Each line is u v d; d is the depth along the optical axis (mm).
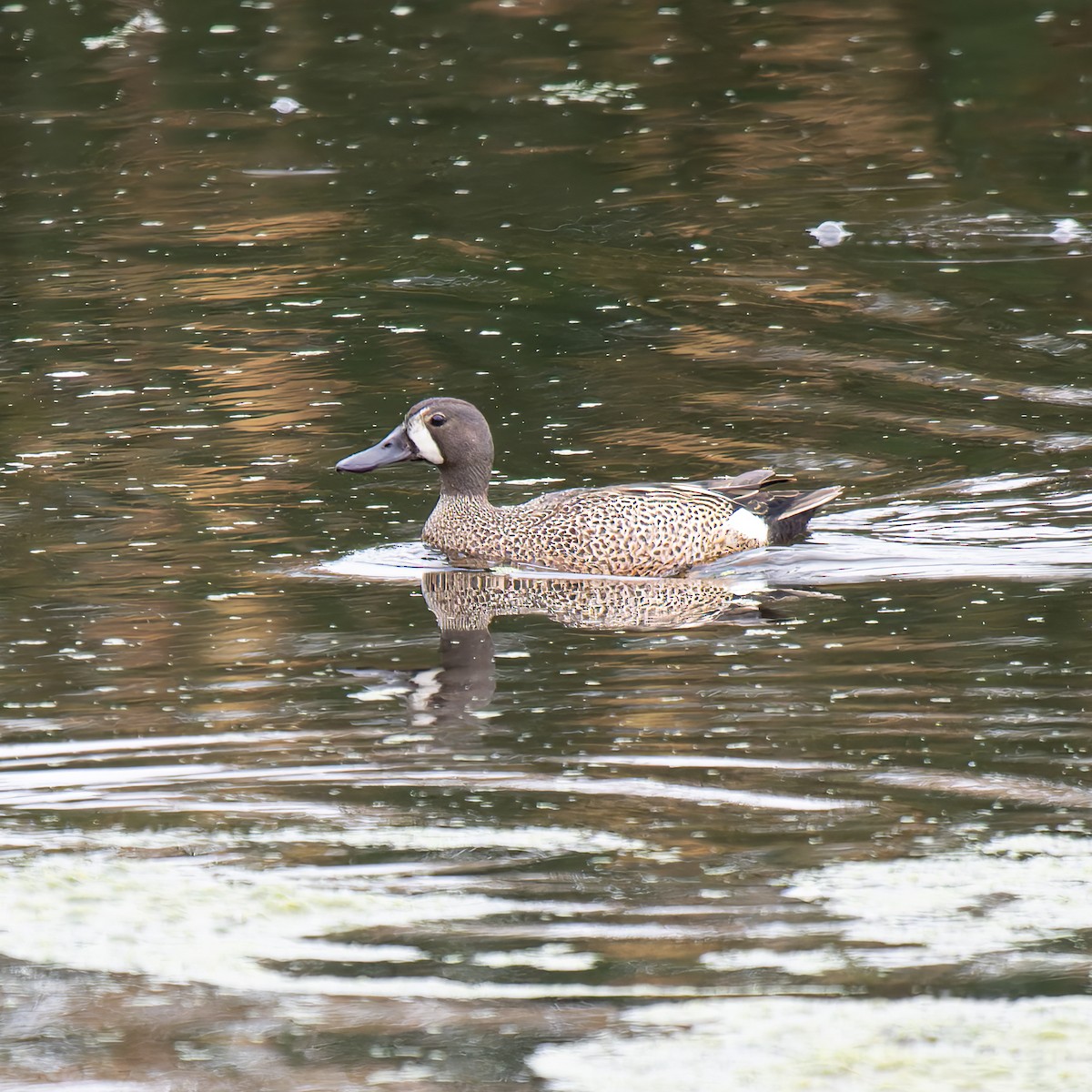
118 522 16281
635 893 8773
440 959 8203
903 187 27156
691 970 8031
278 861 9266
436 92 32031
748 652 12789
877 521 16375
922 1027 7504
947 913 8461
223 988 8016
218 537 16000
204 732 11250
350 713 11547
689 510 15906
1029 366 20344
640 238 25250
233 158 29016
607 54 33781
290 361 20812
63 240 25453
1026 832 9336
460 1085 7215
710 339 21438
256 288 23438
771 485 16875
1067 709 11234
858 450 18250
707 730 11047
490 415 19266
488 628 13648
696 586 14922
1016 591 14125
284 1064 7414
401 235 25453
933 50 33188
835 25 34719
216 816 9875
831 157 28641
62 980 8109
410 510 17062
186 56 34031
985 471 17516
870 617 13594
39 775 10555
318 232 25688
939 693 11617
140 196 27438
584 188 27453
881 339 21297
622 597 14656
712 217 26094
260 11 36312
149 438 18547
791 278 23500
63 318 22281
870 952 8125
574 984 7953
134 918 8664
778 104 31094
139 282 23641
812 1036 7473
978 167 27938
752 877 8898
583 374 20453
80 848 9484
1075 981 7832
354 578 15070
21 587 14531
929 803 9766
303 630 13547
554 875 9000
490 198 27047
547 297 22984
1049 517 16219
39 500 16844
